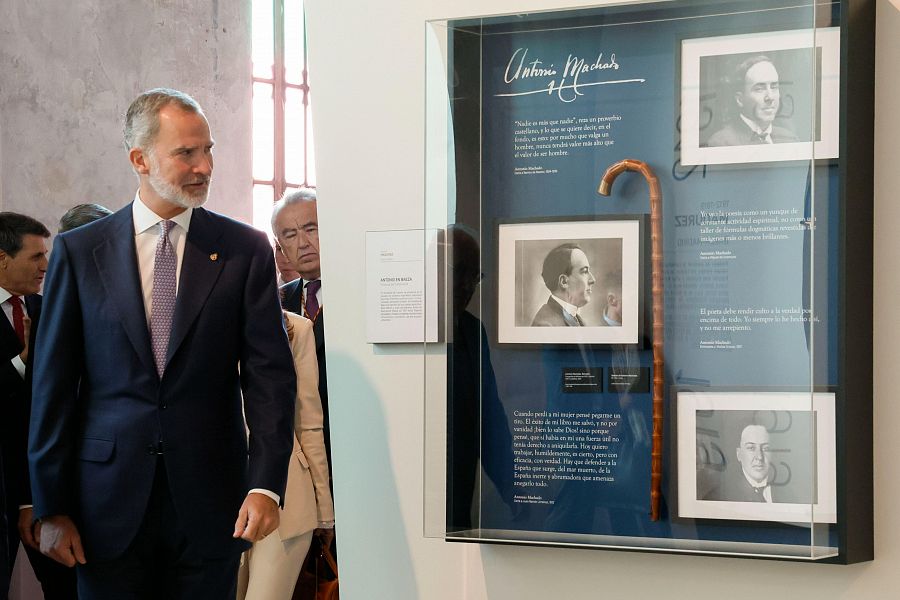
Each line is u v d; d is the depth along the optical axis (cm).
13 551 400
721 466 235
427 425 253
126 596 272
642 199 240
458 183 251
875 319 249
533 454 247
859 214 243
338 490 300
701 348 236
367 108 297
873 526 247
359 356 299
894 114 248
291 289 444
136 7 856
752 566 256
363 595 296
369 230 297
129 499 266
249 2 961
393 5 295
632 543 240
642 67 241
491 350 250
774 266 232
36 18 779
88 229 279
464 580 284
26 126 768
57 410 270
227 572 281
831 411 236
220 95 933
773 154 232
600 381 243
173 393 269
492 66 249
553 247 246
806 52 230
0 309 399
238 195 954
